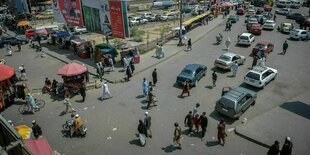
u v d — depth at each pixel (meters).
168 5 77.56
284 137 15.85
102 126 17.53
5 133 7.20
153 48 34.31
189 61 29.78
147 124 15.70
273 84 23.38
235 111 17.25
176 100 20.81
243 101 18.06
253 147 15.19
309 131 16.44
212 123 17.50
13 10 58.19
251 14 54.72
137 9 74.56
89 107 20.09
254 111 18.92
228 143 15.55
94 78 25.42
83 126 16.44
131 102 20.69
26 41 40.00
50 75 27.05
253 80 22.16
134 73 26.36
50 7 65.56
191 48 34.53
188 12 65.44
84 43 31.98
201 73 24.33
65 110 19.80
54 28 42.38
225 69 26.23
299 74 25.50
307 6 67.31
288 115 18.25
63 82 23.73
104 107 20.03
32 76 26.88
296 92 21.86
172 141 15.79
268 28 43.28
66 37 36.31
